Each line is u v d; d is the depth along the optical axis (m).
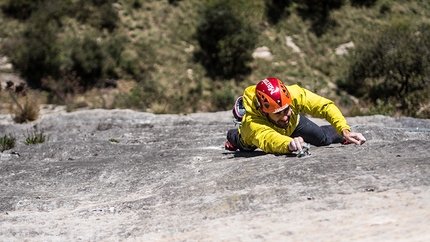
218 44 36.16
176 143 6.98
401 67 31.19
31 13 37.56
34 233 3.26
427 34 32.34
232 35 36.19
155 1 41.22
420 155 3.77
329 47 38.72
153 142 7.84
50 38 34.66
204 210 3.21
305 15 41.38
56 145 7.13
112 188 4.46
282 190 3.22
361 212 2.66
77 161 5.92
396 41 32.62
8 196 4.35
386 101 29.19
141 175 4.75
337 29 40.12
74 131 10.39
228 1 39.88
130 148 6.91
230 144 5.42
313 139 4.66
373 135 5.95
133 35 37.94
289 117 4.19
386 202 2.72
